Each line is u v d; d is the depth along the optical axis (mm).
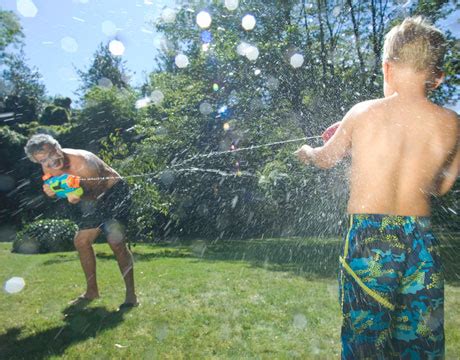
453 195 4891
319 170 7328
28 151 3484
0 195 13625
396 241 1550
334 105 8828
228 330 2873
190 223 10266
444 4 6469
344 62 9398
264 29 10711
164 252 8133
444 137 1654
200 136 11062
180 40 11891
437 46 1734
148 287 4410
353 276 1576
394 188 1606
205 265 6160
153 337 2748
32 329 2977
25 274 5500
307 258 6566
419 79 1725
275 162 7938
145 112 13547
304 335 2748
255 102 10523
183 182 9156
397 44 1749
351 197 1701
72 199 3545
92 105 16797
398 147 1648
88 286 3844
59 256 7828
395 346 1536
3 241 12219
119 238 3633
